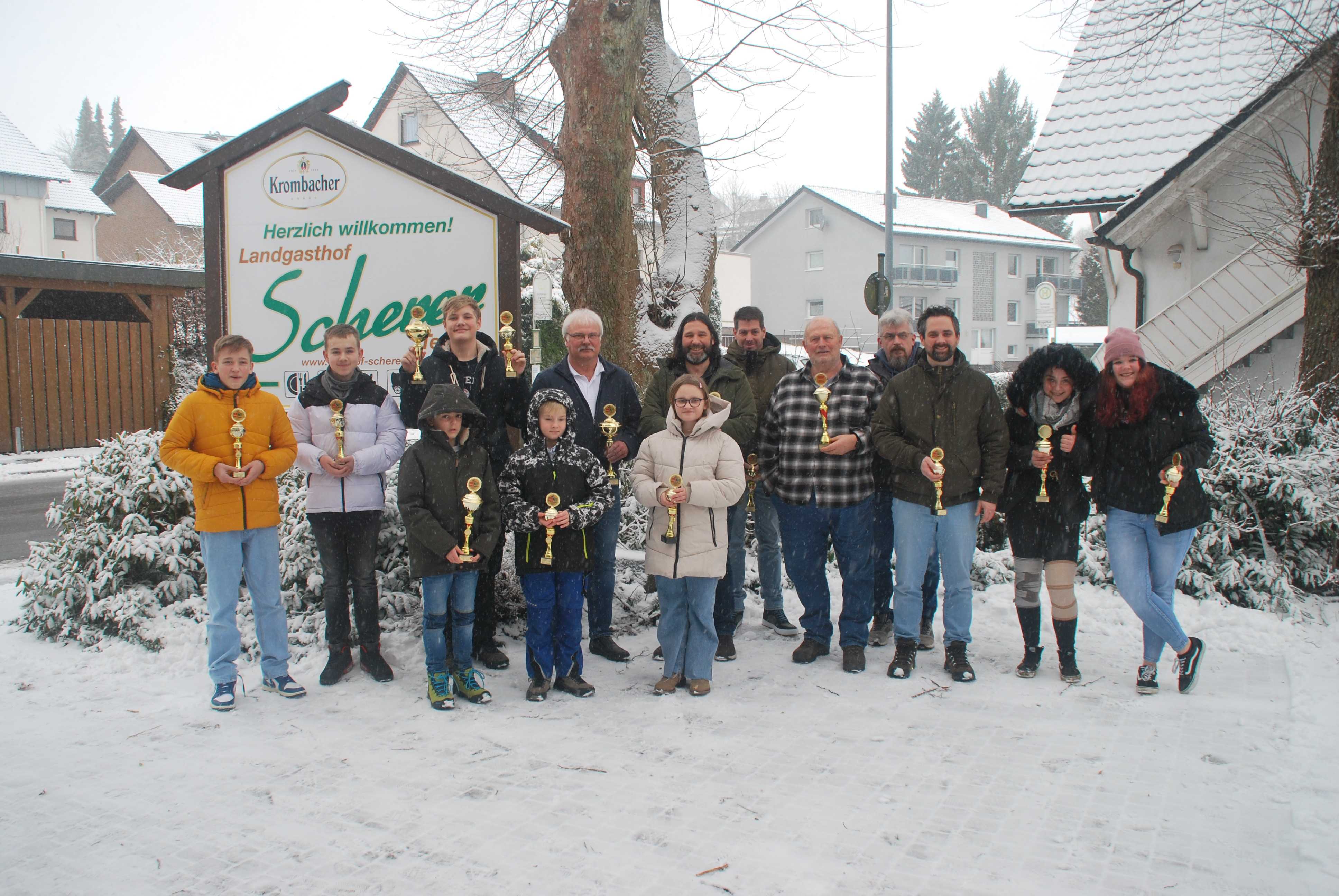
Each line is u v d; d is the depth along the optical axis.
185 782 3.79
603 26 7.10
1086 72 13.05
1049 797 3.64
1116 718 4.51
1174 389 4.82
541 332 17.05
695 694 4.88
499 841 3.31
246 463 4.66
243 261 6.58
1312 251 7.69
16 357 16.73
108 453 6.16
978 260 48.94
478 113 11.32
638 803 3.61
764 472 5.66
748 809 3.55
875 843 3.29
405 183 6.32
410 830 3.39
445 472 4.72
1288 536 6.69
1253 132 11.67
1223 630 5.89
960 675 5.09
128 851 3.23
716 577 4.88
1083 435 4.97
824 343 5.32
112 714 4.55
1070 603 5.06
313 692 4.89
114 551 5.75
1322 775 3.80
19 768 3.91
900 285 46.03
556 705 4.73
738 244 49.84
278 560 4.88
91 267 17.41
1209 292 11.94
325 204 6.45
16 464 15.62
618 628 6.05
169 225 38.41
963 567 5.12
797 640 5.95
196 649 5.36
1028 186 13.55
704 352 5.48
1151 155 13.00
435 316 6.31
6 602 6.89
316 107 6.35
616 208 7.32
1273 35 8.71
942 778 3.83
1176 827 3.39
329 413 4.98
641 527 6.76
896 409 5.16
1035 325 49.22
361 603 5.08
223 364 4.63
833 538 5.40
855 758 4.04
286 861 3.17
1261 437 6.92
